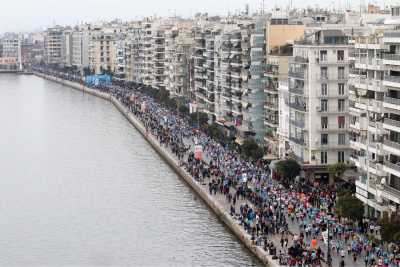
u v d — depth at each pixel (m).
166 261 181.38
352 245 163.25
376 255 159.62
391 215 168.88
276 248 171.38
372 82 189.12
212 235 199.50
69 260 183.88
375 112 187.62
